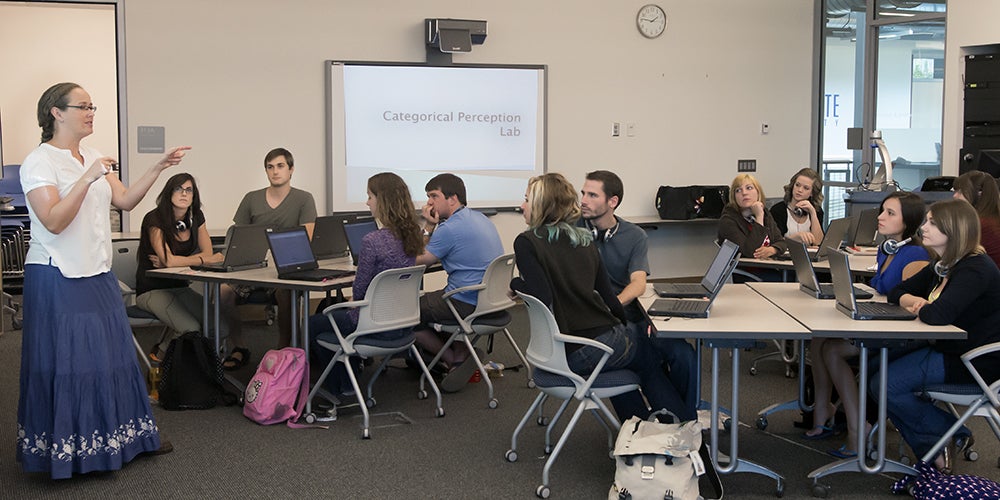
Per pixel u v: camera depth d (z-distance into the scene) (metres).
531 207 3.68
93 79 10.15
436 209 5.20
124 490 3.70
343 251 5.98
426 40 8.33
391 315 4.51
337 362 4.97
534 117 8.71
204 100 7.84
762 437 4.37
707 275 4.25
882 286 4.25
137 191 3.81
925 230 3.63
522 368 5.85
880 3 9.12
